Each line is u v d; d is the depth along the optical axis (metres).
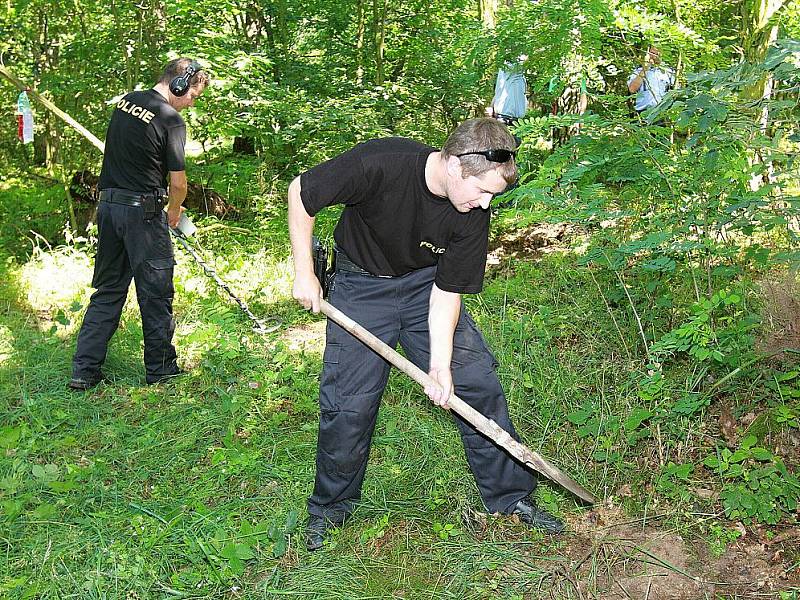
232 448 3.92
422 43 8.60
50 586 3.04
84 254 7.06
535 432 4.01
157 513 3.47
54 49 8.41
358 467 3.22
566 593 3.03
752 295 4.28
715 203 3.70
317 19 8.98
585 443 3.90
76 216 8.27
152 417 4.32
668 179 3.85
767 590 3.01
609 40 6.38
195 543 3.22
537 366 4.44
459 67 8.04
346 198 2.84
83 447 4.06
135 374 4.86
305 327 5.50
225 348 4.62
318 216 6.93
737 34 6.71
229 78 6.95
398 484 3.64
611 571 3.12
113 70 8.04
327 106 7.23
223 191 8.16
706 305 3.56
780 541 3.23
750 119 3.60
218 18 8.00
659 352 3.91
